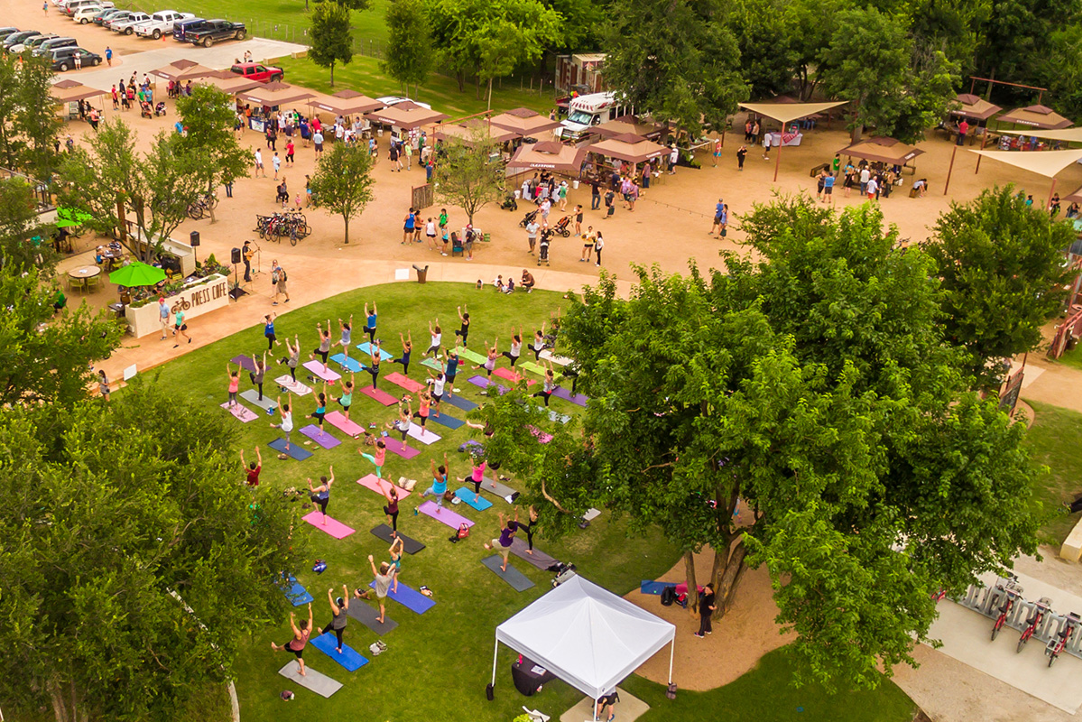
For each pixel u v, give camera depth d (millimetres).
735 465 20875
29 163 47594
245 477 22453
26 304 24875
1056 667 24719
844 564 18141
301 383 35438
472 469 31359
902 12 74500
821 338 22297
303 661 23031
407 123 60531
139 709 17172
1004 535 20344
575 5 80688
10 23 84875
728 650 24453
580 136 65375
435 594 25719
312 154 62219
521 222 53344
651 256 49562
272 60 82062
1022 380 37750
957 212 35031
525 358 38688
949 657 24859
